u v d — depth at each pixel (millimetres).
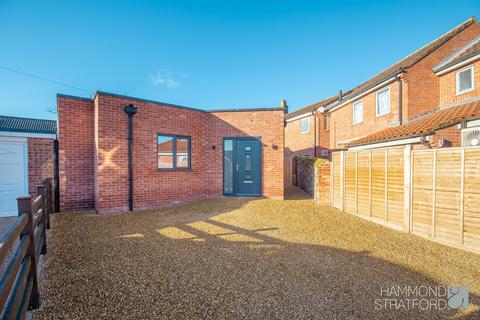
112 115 7203
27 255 2514
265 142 9703
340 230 5680
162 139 8445
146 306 2598
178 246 4430
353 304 2727
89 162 7488
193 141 9258
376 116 12188
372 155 6562
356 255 4168
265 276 3344
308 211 7559
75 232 5148
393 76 10742
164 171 8344
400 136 8047
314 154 18000
